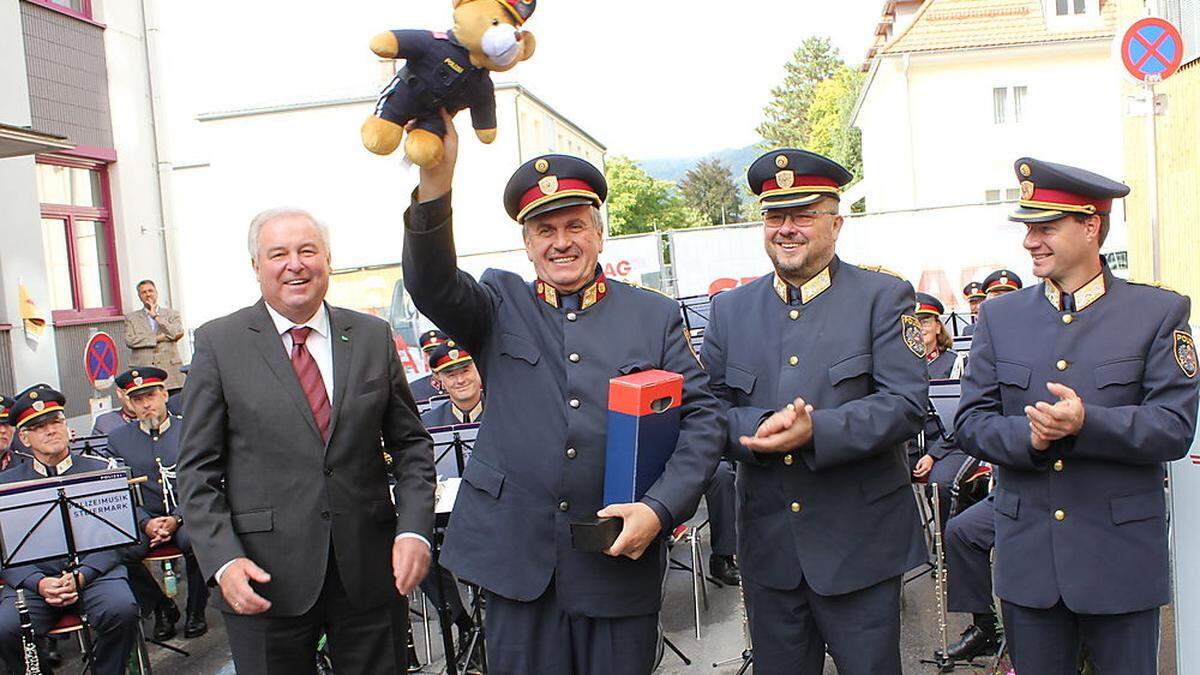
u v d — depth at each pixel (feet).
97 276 37.58
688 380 8.70
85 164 36.73
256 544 9.51
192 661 17.98
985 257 35.65
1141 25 22.08
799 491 9.58
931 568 17.74
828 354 9.64
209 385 9.61
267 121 102.78
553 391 8.52
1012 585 9.93
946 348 21.40
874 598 9.51
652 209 250.37
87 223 37.06
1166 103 22.49
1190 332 9.59
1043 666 9.93
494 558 8.45
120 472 15.16
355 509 9.85
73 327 35.01
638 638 8.39
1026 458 9.55
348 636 9.96
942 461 17.69
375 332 10.34
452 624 16.65
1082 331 9.72
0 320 30.94
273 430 9.62
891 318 9.58
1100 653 9.78
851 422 8.98
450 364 19.29
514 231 95.61
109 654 15.99
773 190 9.64
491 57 6.70
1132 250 36.60
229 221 103.60
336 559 9.71
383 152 7.03
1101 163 75.82
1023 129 76.13
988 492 17.08
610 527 7.77
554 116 120.88
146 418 20.15
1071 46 74.79
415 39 6.84
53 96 34.76
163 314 35.40
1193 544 10.40
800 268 9.73
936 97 76.54
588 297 8.68
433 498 10.28
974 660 14.73
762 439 8.84
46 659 16.55
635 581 8.32
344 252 102.78
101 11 37.45
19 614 15.44
